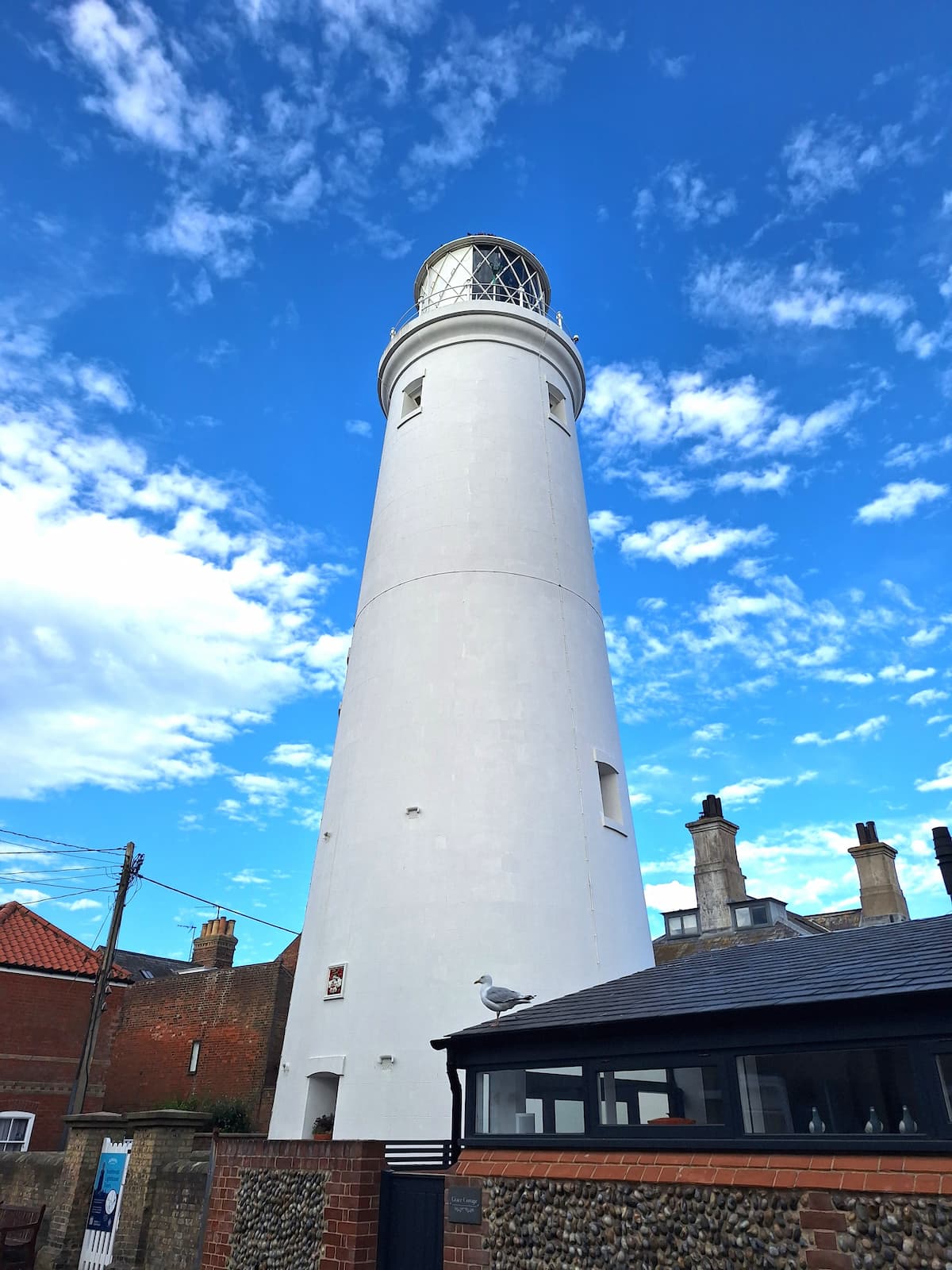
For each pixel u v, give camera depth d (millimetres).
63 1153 14812
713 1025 6551
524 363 19203
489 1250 7203
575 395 20609
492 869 13070
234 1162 10305
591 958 13070
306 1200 8922
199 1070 23250
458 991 12125
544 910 13008
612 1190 6605
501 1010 8906
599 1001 8281
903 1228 5188
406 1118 11391
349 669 16719
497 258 21375
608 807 15359
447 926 12625
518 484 17344
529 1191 7129
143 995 25922
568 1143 7207
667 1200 6285
